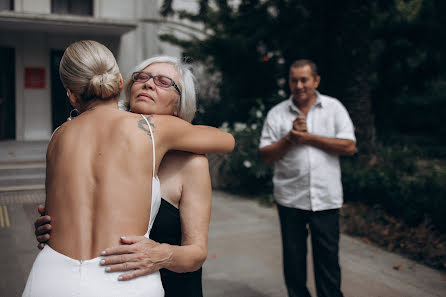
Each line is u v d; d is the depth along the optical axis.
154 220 1.36
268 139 2.61
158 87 1.43
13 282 3.03
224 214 5.22
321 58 6.59
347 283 3.16
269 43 7.04
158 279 1.20
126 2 11.38
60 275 1.09
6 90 10.77
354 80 6.21
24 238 4.00
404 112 11.36
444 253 3.65
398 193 4.68
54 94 11.01
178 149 1.35
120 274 1.12
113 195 1.14
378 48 7.68
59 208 1.16
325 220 2.37
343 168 5.70
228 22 7.43
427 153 8.70
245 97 7.94
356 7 5.84
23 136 10.90
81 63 1.27
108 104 1.33
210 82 8.97
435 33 7.07
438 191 4.52
